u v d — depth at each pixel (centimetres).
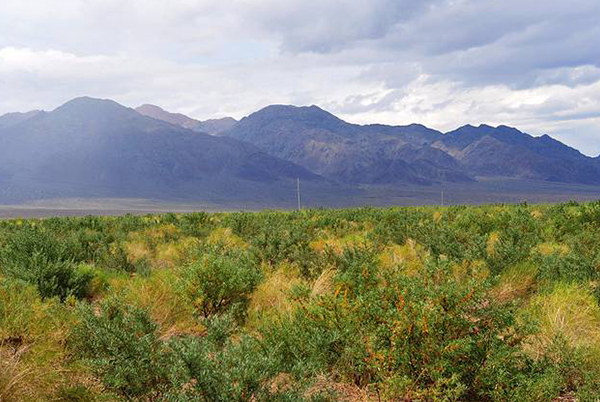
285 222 1942
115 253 1254
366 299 509
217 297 695
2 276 900
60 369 468
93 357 472
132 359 408
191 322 667
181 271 790
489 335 434
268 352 466
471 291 433
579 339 541
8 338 539
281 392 368
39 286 799
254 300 757
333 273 841
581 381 454
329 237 1673
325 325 507
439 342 421
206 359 348
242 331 565
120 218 2861
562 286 750
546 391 394
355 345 462
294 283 799
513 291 810
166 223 2439
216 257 782
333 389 409
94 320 477
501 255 916
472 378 421
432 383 421
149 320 502
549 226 1535
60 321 570
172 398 344
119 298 567
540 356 491
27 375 441
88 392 431
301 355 486
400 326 427
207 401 339
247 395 341
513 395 397
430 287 458
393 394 402
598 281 779
